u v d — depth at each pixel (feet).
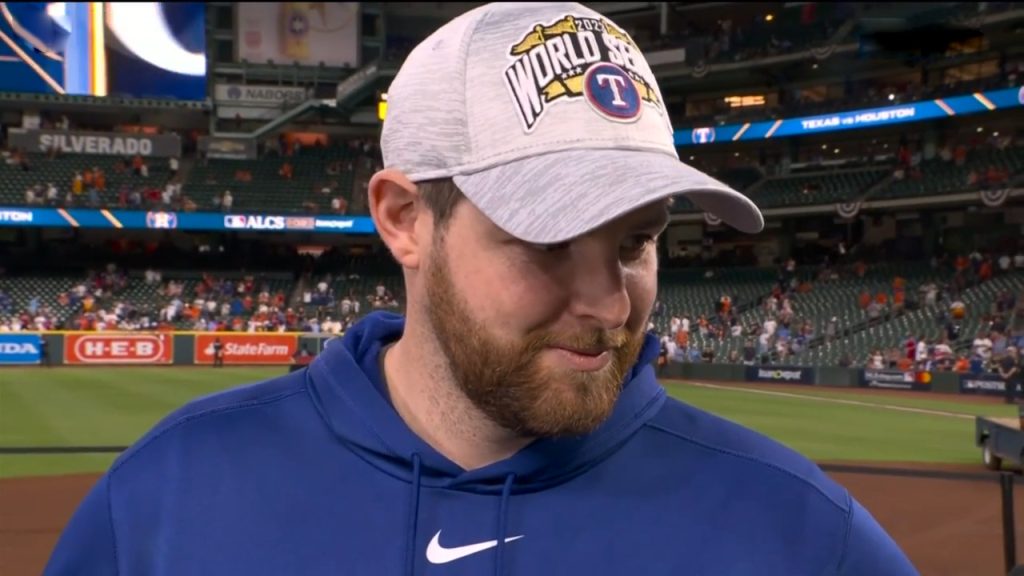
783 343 98.68
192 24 136.05
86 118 140.36
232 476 4.32
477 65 3.91
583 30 4.01
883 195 106.93
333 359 4.76
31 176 124.67
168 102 135.44
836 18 120.57
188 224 122.01
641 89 4.06
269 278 127.65
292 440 4.50
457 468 4.22
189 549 4.10
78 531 4.45
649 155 3.90
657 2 135.13
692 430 4.64
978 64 109.60
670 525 4.11
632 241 3.86
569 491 4.21
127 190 124.67
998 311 89.25
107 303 114.42
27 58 127.65
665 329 112.68
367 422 4.35
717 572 3.97
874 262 112.98
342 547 4.07
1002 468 37.86
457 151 3.84
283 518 4.16
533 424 3.71
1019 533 25.96
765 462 4.42
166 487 4.35
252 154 139.13
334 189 136.46
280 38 144.56
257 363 104.63
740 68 119.65
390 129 4.21
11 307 108.99
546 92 3.84
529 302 3.60
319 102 138.10
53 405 57.21
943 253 109.91
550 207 3.53
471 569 4.03
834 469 24.49
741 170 128.67
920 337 91.61
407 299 4.52
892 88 115.85
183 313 112.16
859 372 85.61
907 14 113.80
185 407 4.92
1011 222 104.73
